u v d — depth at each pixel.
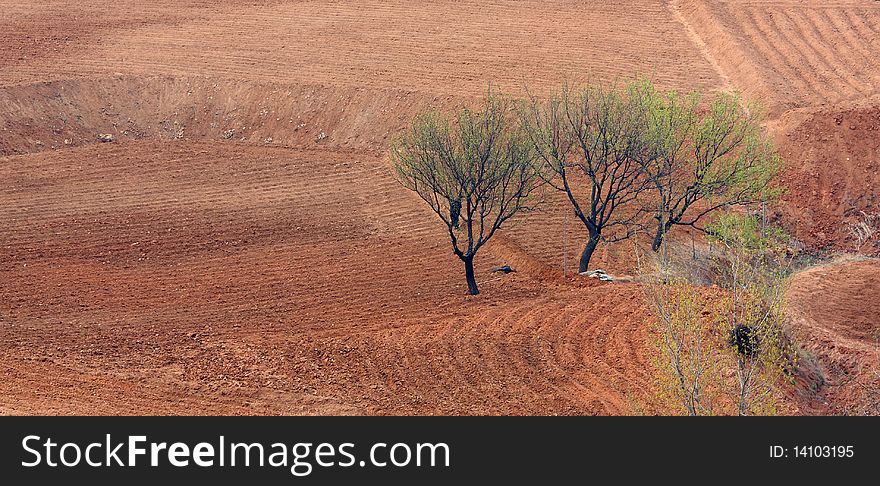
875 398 40.47
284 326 48.22
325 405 39.12
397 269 56.09
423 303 51.38
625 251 60.38
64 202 63.06
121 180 66.75
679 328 38.53
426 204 64.44
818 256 62.06
